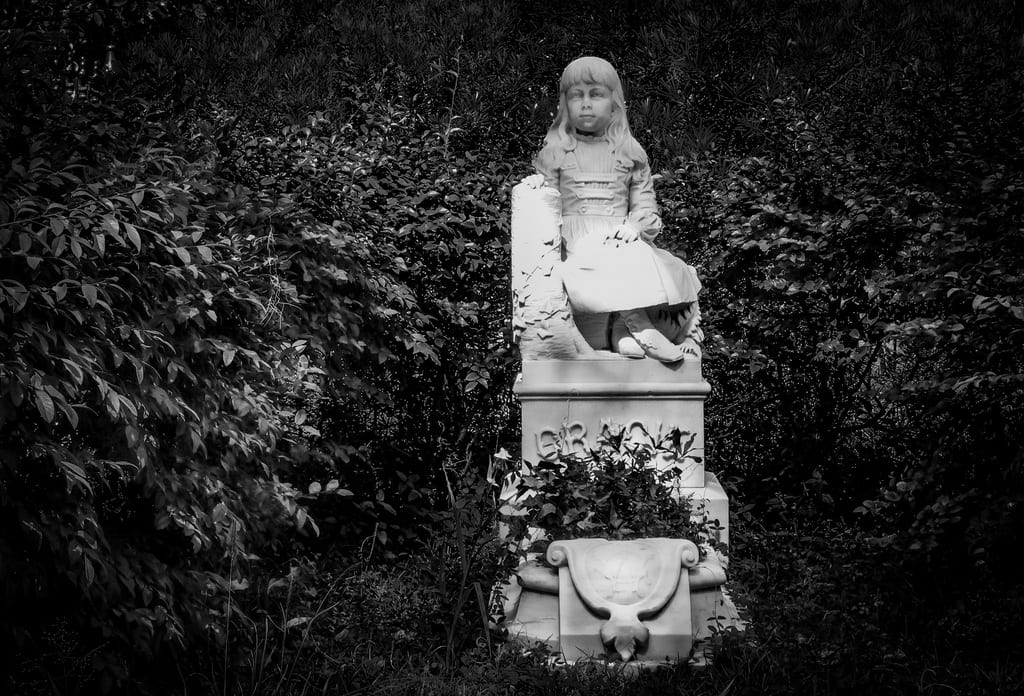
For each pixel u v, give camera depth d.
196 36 9.25
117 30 5.95
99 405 3.40
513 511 4.77
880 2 9.79
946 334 4.83
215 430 3.89
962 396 4.87
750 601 4.50
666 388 5.06
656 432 5.08
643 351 5.08
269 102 8.83
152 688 3.63
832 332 6.35
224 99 8.60
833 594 4.70
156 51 8.86
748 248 6.17
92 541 3.19
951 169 5.51
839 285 6.20
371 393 5.91
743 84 9.09
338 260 5.33
